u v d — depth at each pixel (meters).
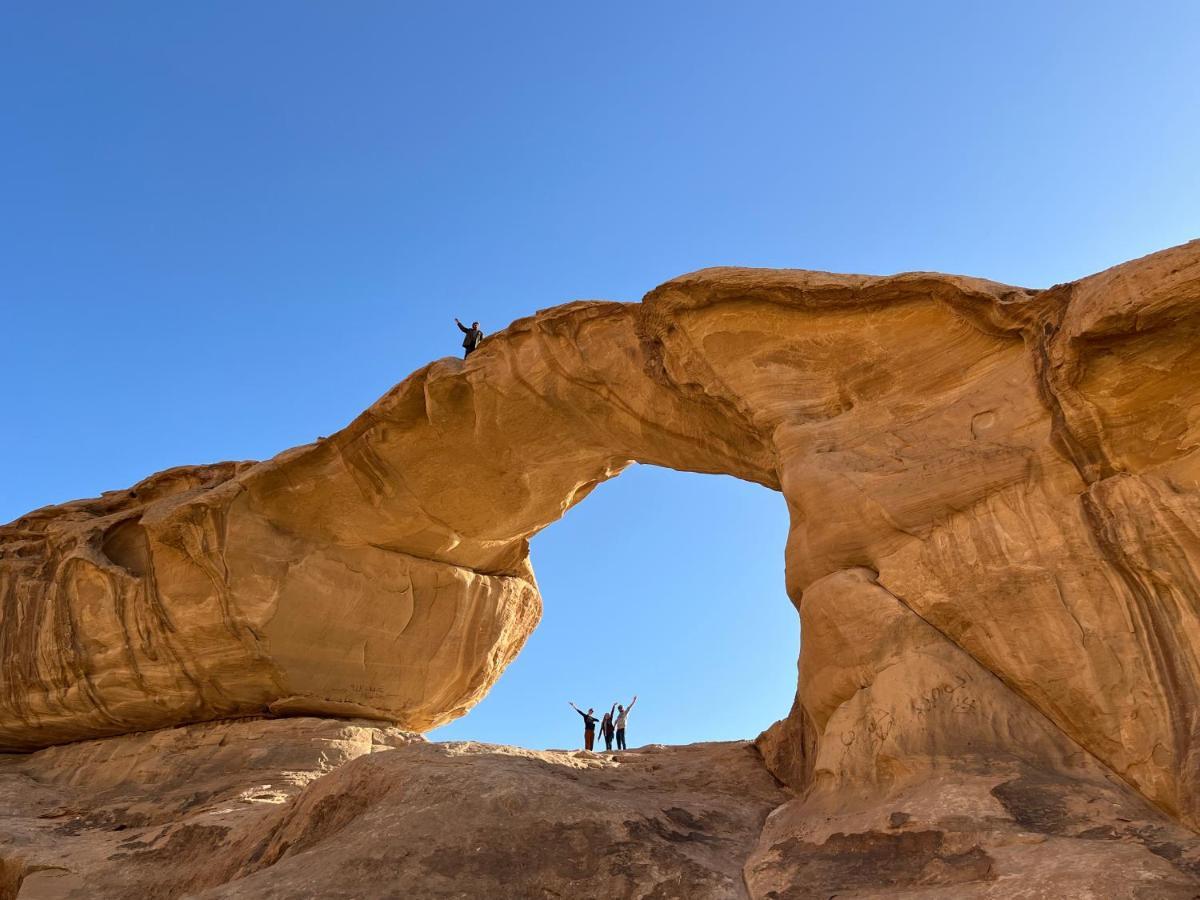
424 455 16.53
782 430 11.87
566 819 9.21
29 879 12.23
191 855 11.98
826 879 7.96
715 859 9.05
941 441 10.59
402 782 10.06
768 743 12.93
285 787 14.94
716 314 12.59
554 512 17.61
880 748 9.28
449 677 18.94
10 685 18.64
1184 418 9.09
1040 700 8.91
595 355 14.29
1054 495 9.51
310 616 17.36
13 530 20.28
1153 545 8.63
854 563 10.62
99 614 18.16
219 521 17.14
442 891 8.04
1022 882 6.79
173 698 17.59
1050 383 9.72
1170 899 6.21
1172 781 7.76
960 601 9.56
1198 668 8.12
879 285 11.40
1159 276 8.69
